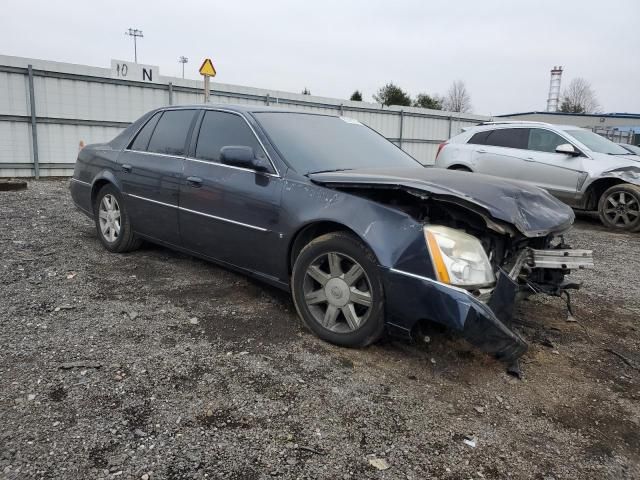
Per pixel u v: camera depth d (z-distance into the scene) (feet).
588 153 28.40
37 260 16.26
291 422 8.11
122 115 43.39
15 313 11.85
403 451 7.59
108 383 8.95
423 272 9.27
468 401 9.02
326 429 7.99
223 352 10.33
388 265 9.63
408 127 68.23
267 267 12.28
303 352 10.47
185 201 14.08
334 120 15.19
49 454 7.07
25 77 38.22
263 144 12.57
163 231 15.23
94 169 17.94
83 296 13.20
